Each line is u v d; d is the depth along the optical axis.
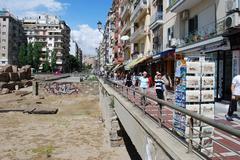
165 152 6.72
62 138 22.27
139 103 11.65
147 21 42.06
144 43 44.16
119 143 19.36
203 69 7.80
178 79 8.85
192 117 5.67
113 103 20.19
